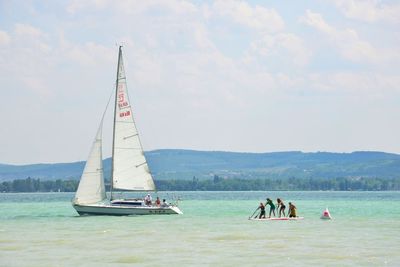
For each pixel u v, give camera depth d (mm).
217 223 97625
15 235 78750
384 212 138500
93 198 105500
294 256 59094
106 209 105562
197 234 79188
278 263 54938
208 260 56750
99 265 54375
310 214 131500
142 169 108312
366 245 67250
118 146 107312
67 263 55562
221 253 61281
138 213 106875
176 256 59344
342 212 139875
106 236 77062
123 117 107625
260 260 56656
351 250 63188
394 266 53375
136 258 58250
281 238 74375
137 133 108375
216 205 199625
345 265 53844
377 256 58969
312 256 59062
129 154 107875
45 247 66438
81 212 105188
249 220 105125
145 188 108375
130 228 87688
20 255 60500
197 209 162250
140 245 67812
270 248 64938
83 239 73625
